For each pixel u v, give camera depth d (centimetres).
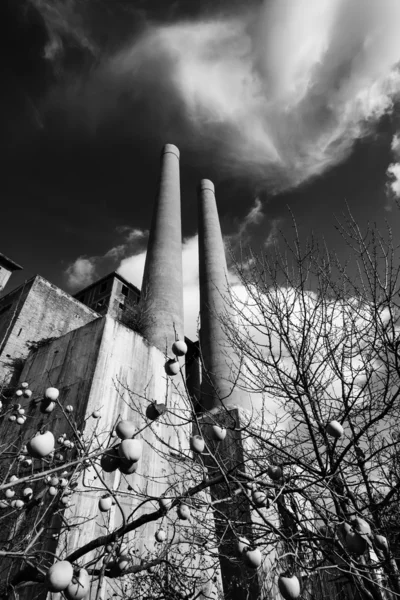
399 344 336
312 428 369
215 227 2512
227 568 621
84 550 221
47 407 268
